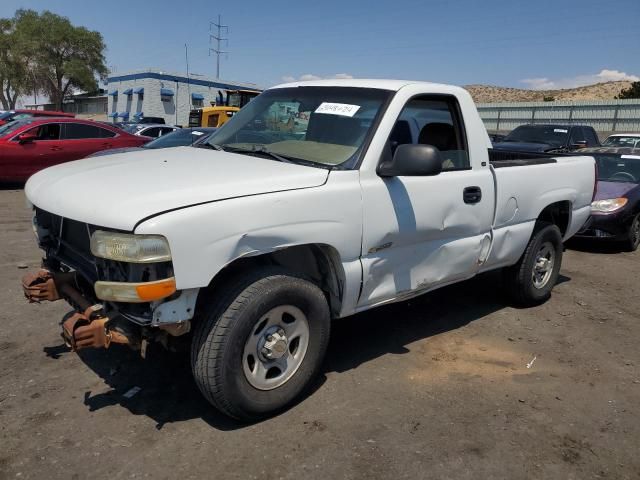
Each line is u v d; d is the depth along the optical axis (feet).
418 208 12.17
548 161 16.92
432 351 14.05
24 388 11.41
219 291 9.83
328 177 10.77
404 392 11.90
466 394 11.96
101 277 9.60
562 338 15.34
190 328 9.56
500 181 14.52
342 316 11.64
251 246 9.58
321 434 10.21
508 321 16.38
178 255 8.77
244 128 13.69
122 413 10.65
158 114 158.61
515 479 9.29
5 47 184.75
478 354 14.02
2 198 35.76
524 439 10.40
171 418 10.54
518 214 15.43
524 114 118.83
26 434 9.86
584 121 111.65
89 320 9.83
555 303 18.29
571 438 10.52
